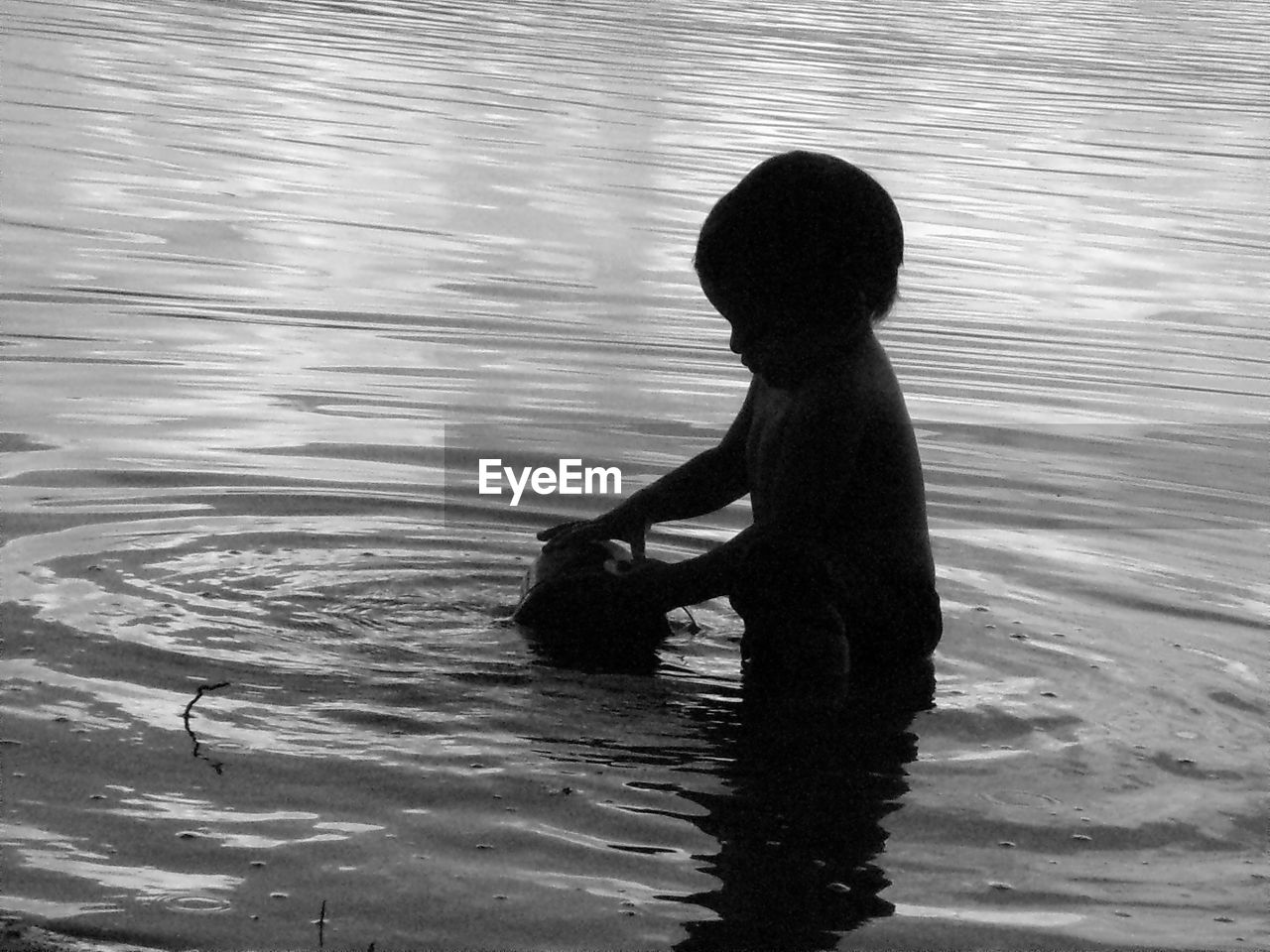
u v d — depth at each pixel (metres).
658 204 9.10
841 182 3.62
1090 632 3.91
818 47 15.87
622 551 3.93
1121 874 2.73
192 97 10.95
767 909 2.54
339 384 5.77
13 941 2.34
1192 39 18.84
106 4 14.52
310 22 14.58
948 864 2.73
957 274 8.28
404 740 3.09
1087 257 8.84
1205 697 3.53
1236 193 10.67
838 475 3.64
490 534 4.41
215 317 6.50
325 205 8.55
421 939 2.41
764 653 3.60
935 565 4.34
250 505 4.49
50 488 4.50
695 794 2.93
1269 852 2.83
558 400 5.80
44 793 2.79
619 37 15.34
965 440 5.69
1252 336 7.50
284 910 2.47
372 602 3.86
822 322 3.67
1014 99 13.70
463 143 10.30
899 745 3.21
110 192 8.40
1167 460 5.55
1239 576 4.37
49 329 6.14
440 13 15.86
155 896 2.49
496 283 7.38
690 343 6.65
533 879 2.60
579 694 3.38
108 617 3.62
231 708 3.19
